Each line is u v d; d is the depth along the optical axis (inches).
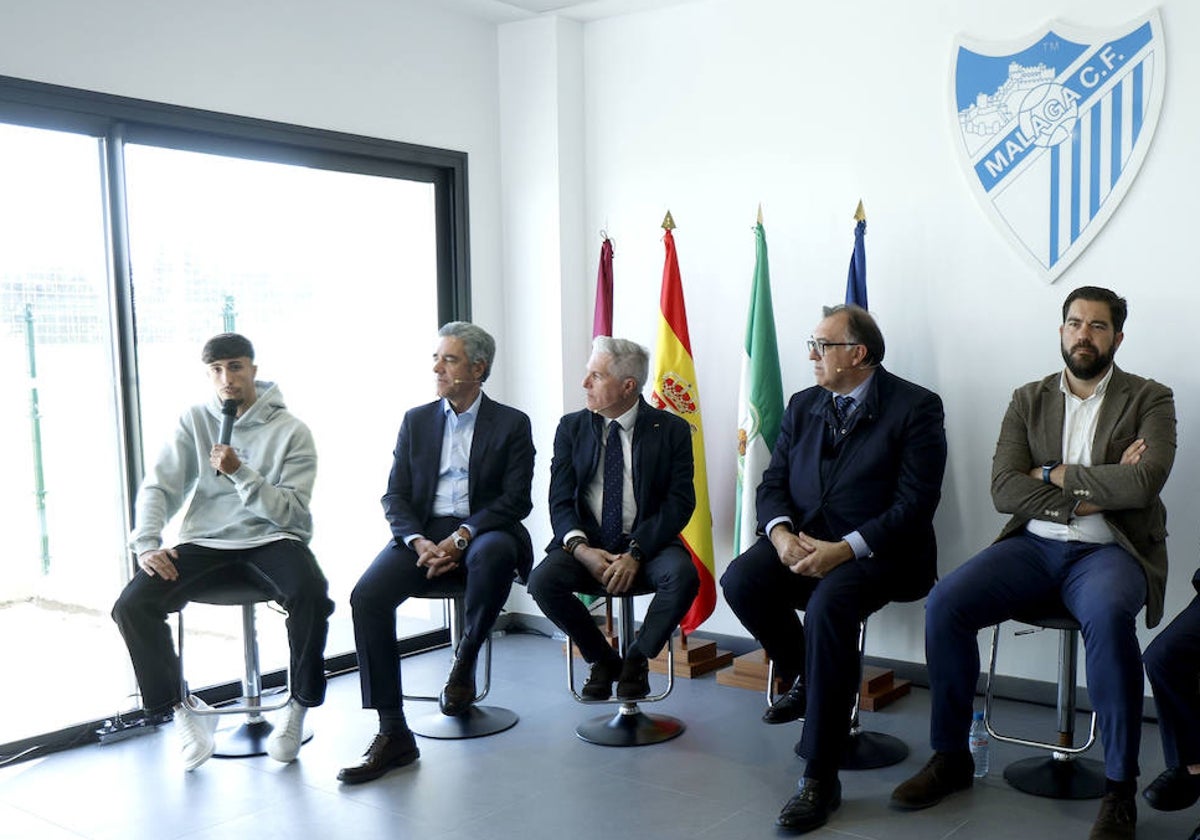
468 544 131.1
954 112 143.6
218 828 108.1
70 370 134.3
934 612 112.9
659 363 160.7
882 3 149.4
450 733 133.0
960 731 112.3
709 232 167.9
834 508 125.0
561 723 137.8
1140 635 134.0
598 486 134.2
